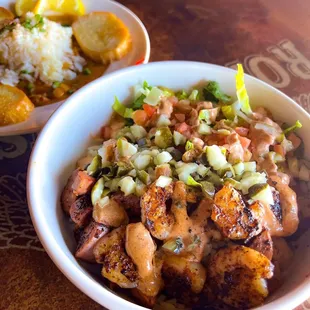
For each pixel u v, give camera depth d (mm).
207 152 250
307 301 245
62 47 427
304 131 280
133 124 294
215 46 406
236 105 290
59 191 258
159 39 415
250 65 386
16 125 346
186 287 227
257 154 269
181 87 307
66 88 406
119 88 292
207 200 234
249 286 217
